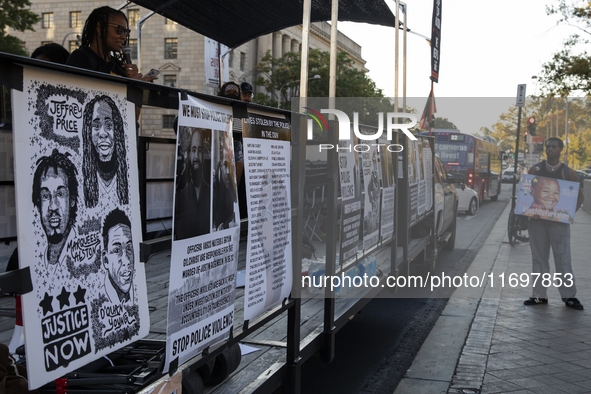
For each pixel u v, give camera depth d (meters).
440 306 6.98
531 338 5.57
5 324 3.12
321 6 7.04
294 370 3.00
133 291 1.85
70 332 1.57
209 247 2.21
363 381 4.55
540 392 4.23
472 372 4.65
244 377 2.79
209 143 2.19
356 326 6.19
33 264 1.44
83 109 1.60
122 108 1.77
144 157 4.06
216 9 6.96
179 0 6.62
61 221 1.53
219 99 2.26
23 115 1.40
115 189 1.75
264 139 2.72
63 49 3.61
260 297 2.67
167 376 2.01
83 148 1.60
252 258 2.58
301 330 3.55
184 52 45.09
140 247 1.88
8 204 3.08
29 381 1.42
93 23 3.35
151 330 3.07
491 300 7.12
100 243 1.68
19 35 48.53
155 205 4.31
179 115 1.95
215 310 2.29
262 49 52.41
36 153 1.44
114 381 1.96
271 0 6.71
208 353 2.29
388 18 7.67
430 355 5.12
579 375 4.57
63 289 1.54
